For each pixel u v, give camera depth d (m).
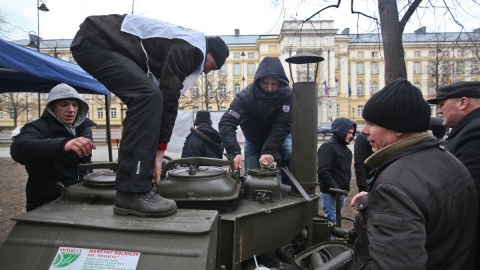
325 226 2.58
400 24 5.38
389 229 1.23
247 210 2.00
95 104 42.88
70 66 4.83
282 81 2.97
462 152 1.91
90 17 1.92
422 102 1.43
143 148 1.72
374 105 1.47
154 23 1.94
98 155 13.85
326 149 4.23
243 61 51.47
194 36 1.96
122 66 1.81
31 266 1.56
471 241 1.41
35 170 2.59
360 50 50.00
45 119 2.72
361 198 1.73
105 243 1.57
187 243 1.55
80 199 2.01
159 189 1.97
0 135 30.50
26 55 3.96
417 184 1.29
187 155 3.85
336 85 50.25
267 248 2.06
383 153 1.45
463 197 1.38
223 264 1.84
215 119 11.85
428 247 1.33
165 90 1.83
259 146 3.47
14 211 6.41
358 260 1.56
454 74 20.28
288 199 2.31
